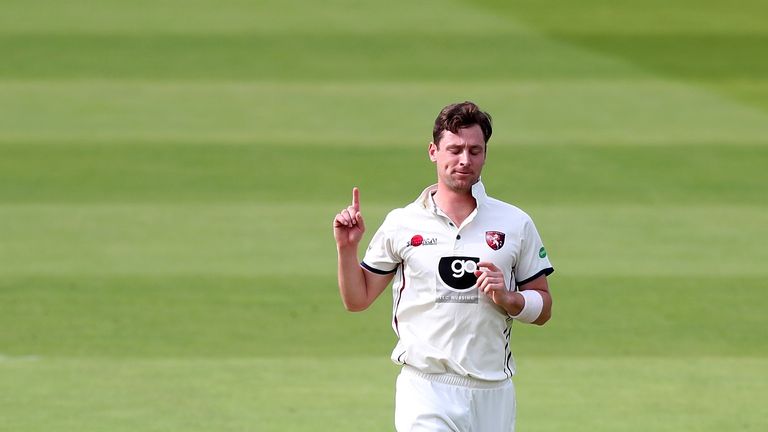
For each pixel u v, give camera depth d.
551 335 34.84
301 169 55.84
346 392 29.92
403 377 18.47
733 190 52.75
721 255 43.44
